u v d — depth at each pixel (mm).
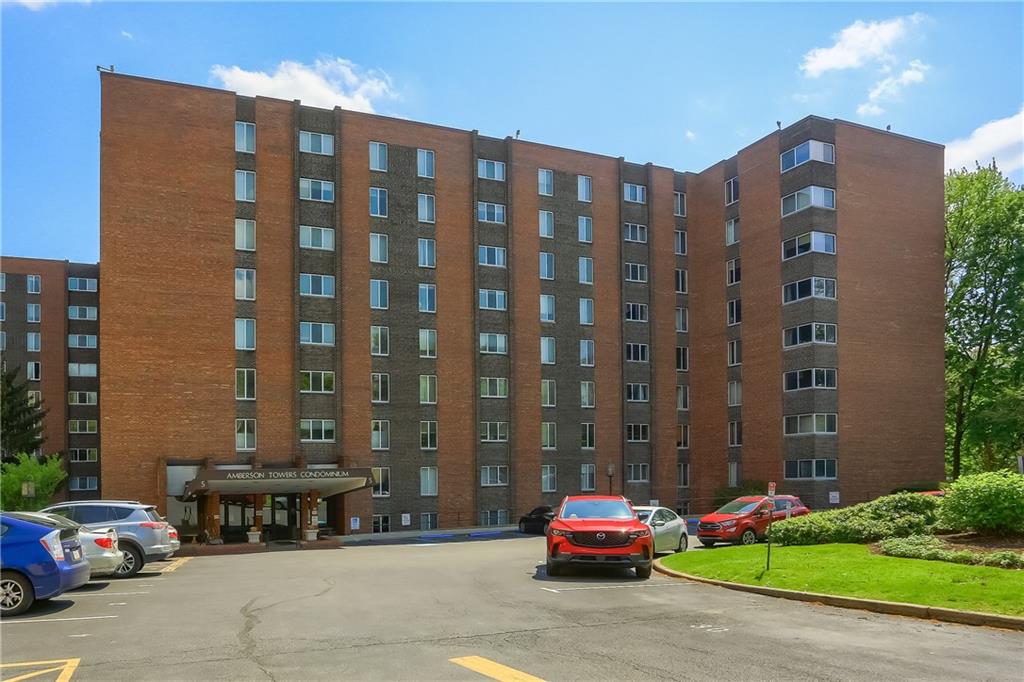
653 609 13406
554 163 53094
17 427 62969
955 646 10227
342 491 41250
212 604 14242
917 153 51906
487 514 48531
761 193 51844
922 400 49906
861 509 22422
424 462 47094
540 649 9961
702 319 56500
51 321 72875
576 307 52812
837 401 47344
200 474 36312
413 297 47812
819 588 14672
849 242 48719
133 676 8539
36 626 11812
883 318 49281
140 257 41375
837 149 49000
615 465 52969
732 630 11367
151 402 40875
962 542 18469
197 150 43094
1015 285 51250
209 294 42625
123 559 18703
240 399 42812
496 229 50750
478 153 50781
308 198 45625
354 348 45844
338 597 15133
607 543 18188
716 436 54594
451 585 17141
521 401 50312
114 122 41594
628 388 54094
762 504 29094
